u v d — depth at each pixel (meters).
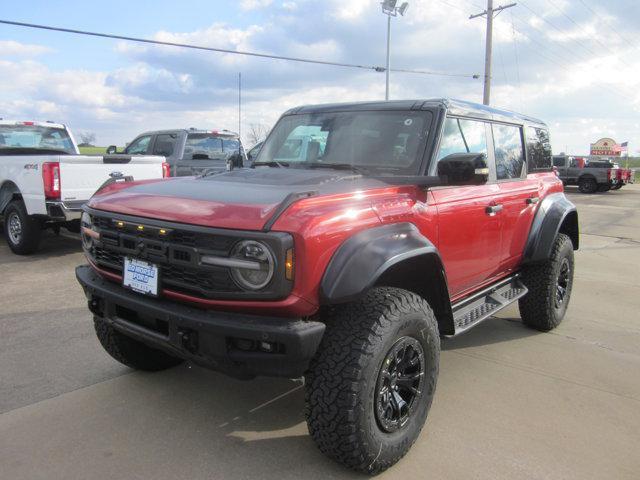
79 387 3.77
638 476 2.87
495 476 2.84
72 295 6.06
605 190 30.88
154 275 2.78
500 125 4.54
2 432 3.16
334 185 2.96
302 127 4.21
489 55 25.38
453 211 3.53
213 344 2.55
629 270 8.62
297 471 2.84
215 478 2.76
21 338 4.70
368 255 2.64
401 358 2.88
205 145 12.14
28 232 8.02
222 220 2.55
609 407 3.66
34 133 10.00
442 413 3.52
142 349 3.86
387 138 3.73
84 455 2.94
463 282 3.91
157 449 3.02
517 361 4.46
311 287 2.51
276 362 2.50
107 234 3.03
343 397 2.58
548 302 5.02
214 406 3.53
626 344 4.94
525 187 4.68
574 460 3.00
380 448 2.73
